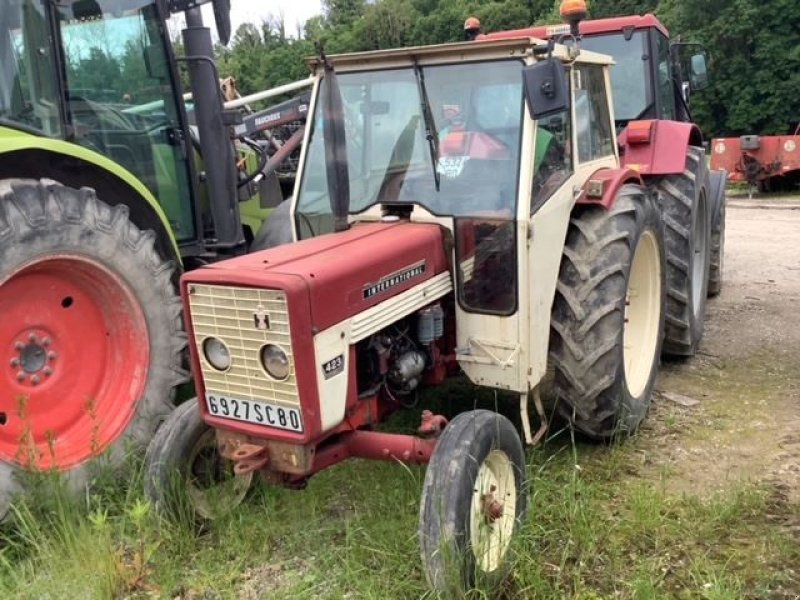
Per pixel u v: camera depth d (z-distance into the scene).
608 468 3.90
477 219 3.42
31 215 3.53
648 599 2.83
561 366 3.86
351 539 3.22
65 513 3.35
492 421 3.05
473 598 2.81
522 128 3.40
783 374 5.12
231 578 3.10
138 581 3.11
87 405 3.74
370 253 3.09
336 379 2.92
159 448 3.35
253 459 2.94
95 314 3.95
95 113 4.48
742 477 3.77
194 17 4.82
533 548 3.18
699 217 5.76
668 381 5.08
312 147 3.91
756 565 3.07
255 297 2.80
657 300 4.61
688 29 27.98
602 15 34.91
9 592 3.01
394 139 3.67
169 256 4.36
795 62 26.22
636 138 5.18
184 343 4.18
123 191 4.15
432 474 2.84
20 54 4.10
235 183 5.09
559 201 3.70
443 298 3.58
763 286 7.44
